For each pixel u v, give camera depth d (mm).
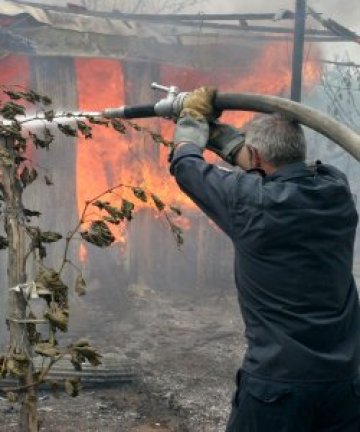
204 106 2072
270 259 1850
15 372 1870
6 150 2068
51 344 1866
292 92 7578
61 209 9594
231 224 1880
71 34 9141
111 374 6488
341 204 1902
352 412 1947
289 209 1818
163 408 6121
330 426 1940
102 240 2062
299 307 1854
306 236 1827
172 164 1985
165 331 9031
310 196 1848
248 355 1957
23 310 1957
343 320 1904
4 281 7926
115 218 2102
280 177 1909
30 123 2939
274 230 1813
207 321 9695
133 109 2223
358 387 1962
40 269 1922
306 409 1861
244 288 1948
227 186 1874
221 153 2092
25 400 1942
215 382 6953
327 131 1840
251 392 1912
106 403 6125
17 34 8414
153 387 6648
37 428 1965
